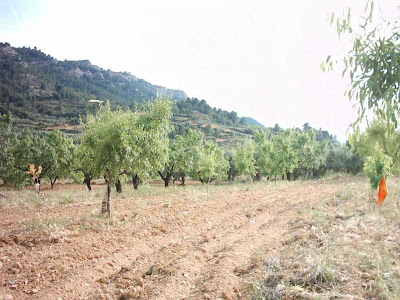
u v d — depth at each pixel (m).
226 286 6.78
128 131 14.77
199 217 14.48
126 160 14.05
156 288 6.86
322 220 11.73
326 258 7.21
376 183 14.61
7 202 19.02
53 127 141.00
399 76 3.31
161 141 16.94
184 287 6.97
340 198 17.36
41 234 10.93
